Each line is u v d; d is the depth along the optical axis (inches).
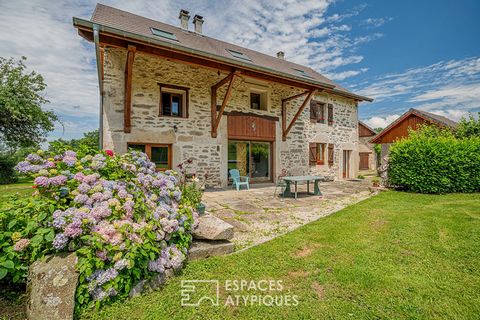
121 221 80.2
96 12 263.4
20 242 69.4
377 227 138.7
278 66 391.9
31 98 506.6
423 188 259.6
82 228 72.9
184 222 102.1
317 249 109.0
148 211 91.0
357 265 92.9
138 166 119.0
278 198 243.0
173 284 81.4
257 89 346.9
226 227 111.2
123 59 248.8
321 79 451.8
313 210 190.7
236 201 226.1
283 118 370.3
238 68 240.1
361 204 202.4
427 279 82.7
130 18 295.6
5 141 496.7
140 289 76.7
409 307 68.6
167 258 85.8
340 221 151.0
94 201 83.5
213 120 302.5
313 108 410.9
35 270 67.9
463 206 189.2
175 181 124.1
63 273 67.6
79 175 87.7
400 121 488.7
